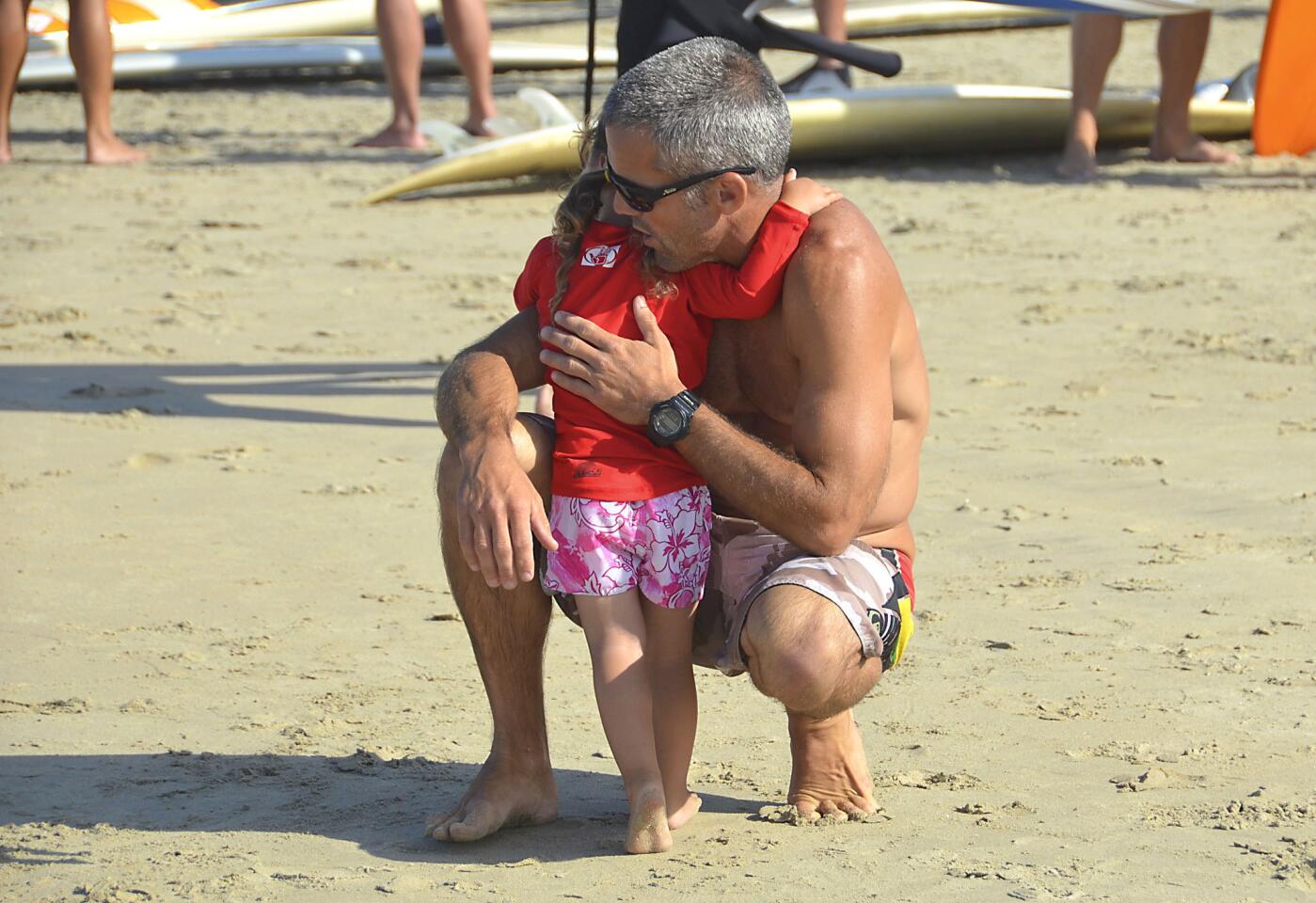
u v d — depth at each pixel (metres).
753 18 25.94
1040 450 18.92
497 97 56.06
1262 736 10.91
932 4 67.00
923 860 8.78
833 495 8.65
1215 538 15.62
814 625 8.61
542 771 9.49
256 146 46.59
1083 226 34.47
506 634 9.20
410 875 8.63
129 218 35.34
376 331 25.41
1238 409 20.61
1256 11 78.69
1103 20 40.50
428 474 17.95
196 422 20.00
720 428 8.70
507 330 9.31
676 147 8.40
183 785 10.02
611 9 81.81
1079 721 11.22
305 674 12.19
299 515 16.38
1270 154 43.03
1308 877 8.52
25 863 8.77
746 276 8.73
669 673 9.20
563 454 8.97
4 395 21.14
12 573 14.47
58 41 56.66
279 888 8.45
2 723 11.08
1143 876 8.53
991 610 13.70
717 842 9.13
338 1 61.50
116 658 12.45
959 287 28.50
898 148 42.44
